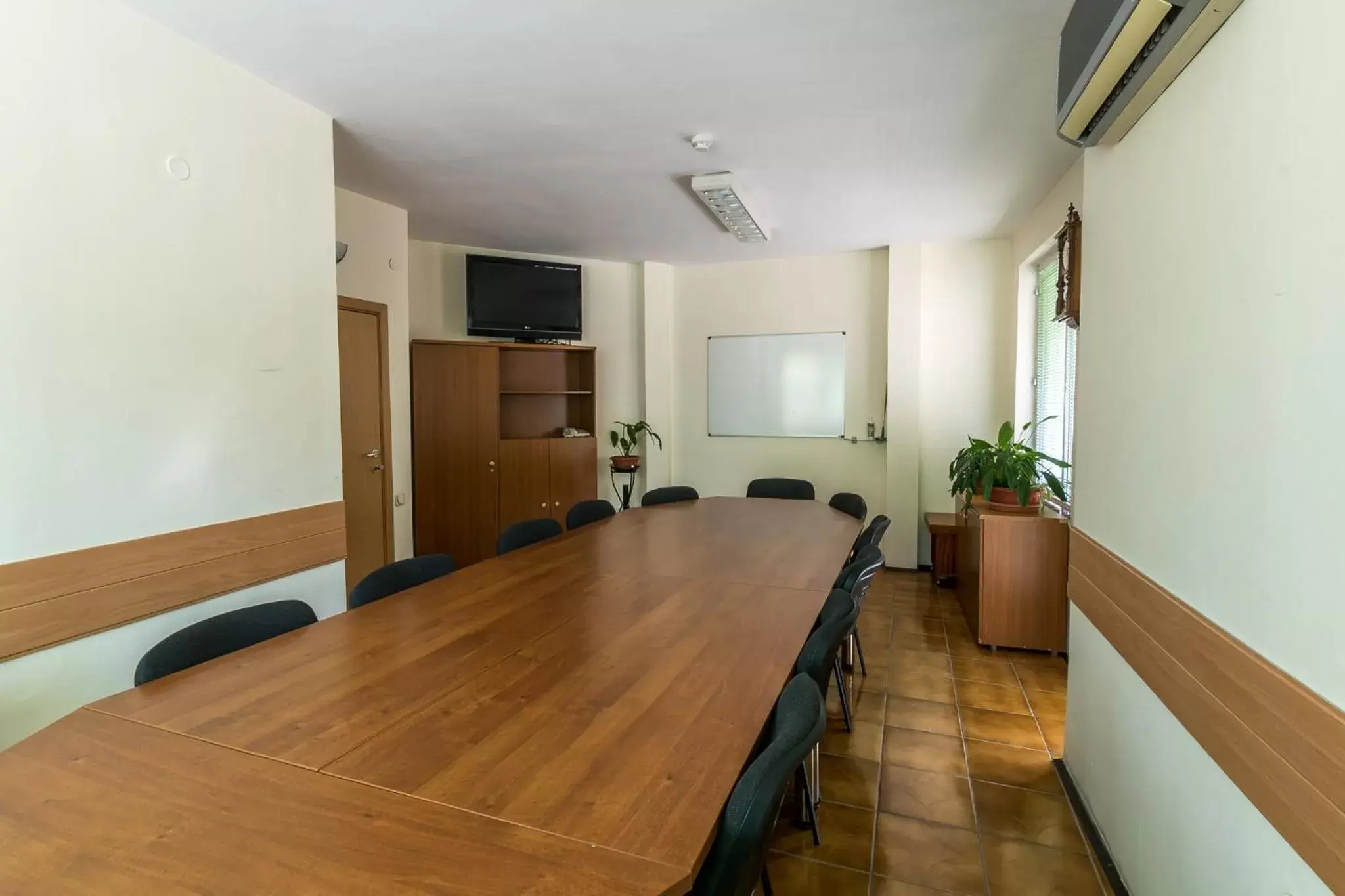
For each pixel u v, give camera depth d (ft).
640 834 3.41
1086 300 7.42
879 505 19.35
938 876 6.48
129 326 7.47
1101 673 6.90
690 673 5.45
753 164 12.02
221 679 5.39
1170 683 5.09
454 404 17.39
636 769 4.02
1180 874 5.04
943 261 17.90
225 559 8.61
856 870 6.58
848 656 11.38
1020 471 12.77
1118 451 6.40
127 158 7.37
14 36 6.40
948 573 16.84
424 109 9.82
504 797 3.74
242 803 3.69
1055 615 12.14
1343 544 3.18
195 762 4.12
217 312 8.43
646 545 10.34
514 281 18.08
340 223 13.41
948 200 14.07
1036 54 8.22
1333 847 3.21
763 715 4.73
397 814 3.59
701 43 7.99
